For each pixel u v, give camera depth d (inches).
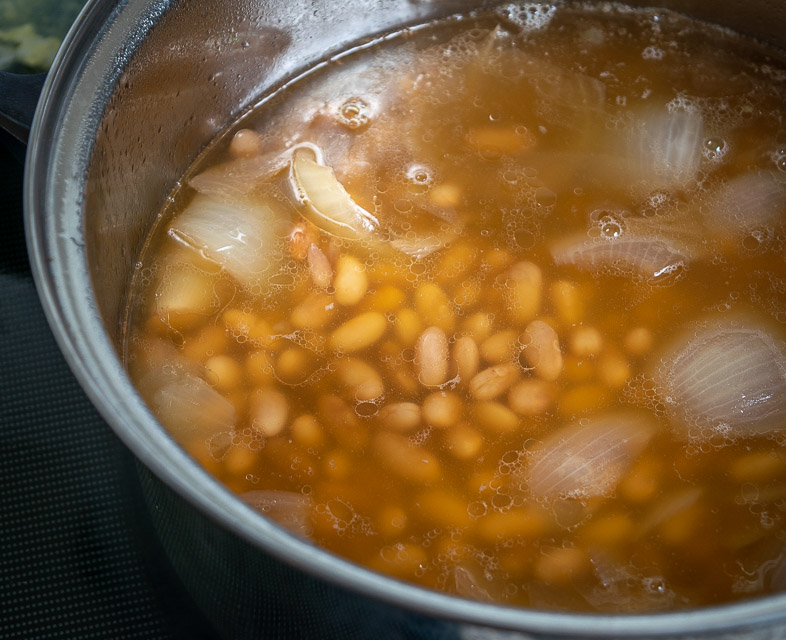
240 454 12.4
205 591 11.9
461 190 14.1
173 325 13.2
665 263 13.6
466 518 12.1
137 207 13.5
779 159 14.3
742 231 13.8
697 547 12.0
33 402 14.0
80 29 12.2
